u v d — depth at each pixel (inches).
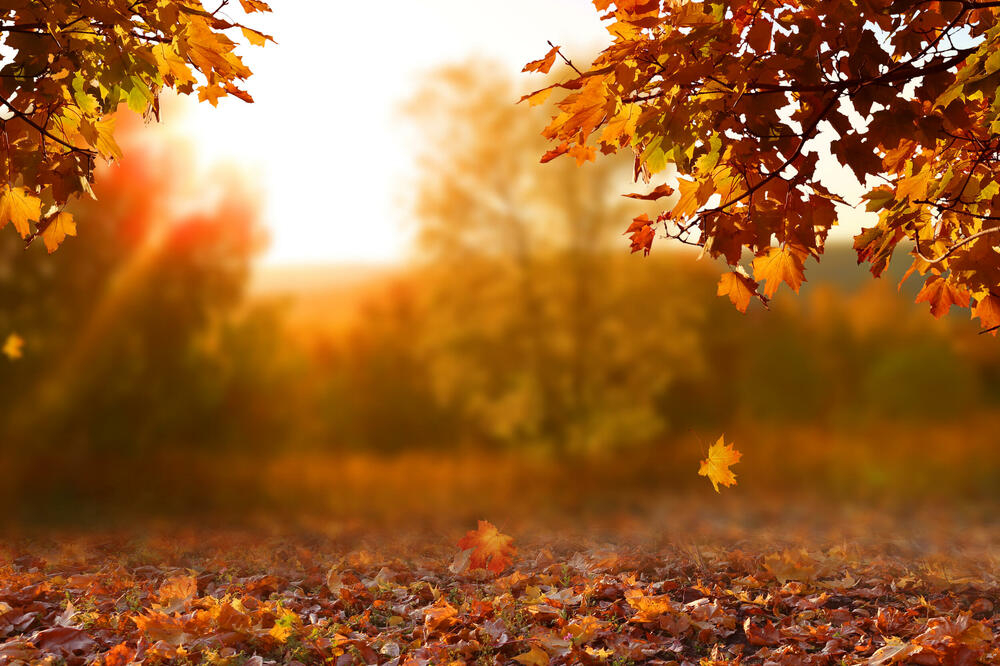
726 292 107.2
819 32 93.0
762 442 606.9
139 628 151.3
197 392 471.2
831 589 192.5
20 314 446.6
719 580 200.5
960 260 112.7
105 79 122.3
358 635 153.9
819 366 643.5
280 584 207.5
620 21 107.1
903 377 618.8
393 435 633.6
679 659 146.7
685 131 98.4
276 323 492.1
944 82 95.1
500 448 617.0
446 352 595.5
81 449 457.7
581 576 207.8
